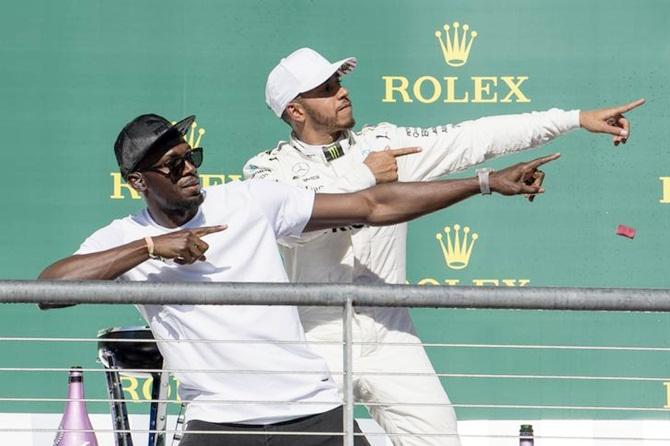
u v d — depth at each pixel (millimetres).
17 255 28859
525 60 29203
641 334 28438
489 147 22062
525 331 28484
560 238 28969
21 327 28500
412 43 29234
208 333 18750
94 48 29203
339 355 21781
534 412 28266
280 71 22391
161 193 19016
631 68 29141
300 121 22453
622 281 28922
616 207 28969
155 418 21625
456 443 22016
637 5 29125
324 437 18891
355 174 20625
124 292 16875
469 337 28484
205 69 29250
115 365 21469
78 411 21875
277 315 18906
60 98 29109
